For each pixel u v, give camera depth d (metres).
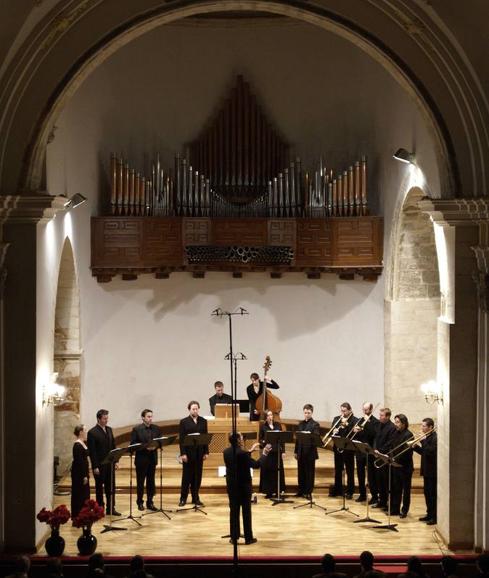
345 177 18.03
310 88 18.88
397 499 15.27
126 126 18.59
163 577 13.08
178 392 19.20
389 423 15.55
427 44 13.24
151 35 18.69
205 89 19.02
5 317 13.49
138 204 18.08
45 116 13.21
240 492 13.87
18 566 10.19
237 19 18.88
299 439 14.94
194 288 19.19
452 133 13.54
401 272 17.84
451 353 13.83
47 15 12.52
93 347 18.20
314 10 13.45
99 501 15.29
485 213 13.37
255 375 17.56
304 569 13.12
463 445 13.83
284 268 18.44
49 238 14.44
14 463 13.52
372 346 18.55
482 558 10.12
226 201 18.45
